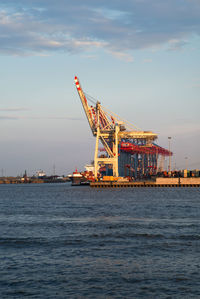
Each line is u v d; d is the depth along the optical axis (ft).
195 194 379.76
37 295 67.51
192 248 100.01
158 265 84.28
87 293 68.33
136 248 100.94
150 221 153.79
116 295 67.31
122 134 527.40
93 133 525.34
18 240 113.70
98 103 513.04
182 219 160.25
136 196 346.74
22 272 80.23
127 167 633.20
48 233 126.31
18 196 403.75
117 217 169.68
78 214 185.98
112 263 86.38
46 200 315.37
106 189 536.01
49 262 87.81
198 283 72.49
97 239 113.60
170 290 69.26
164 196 344.08
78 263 86.69
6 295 67.56
